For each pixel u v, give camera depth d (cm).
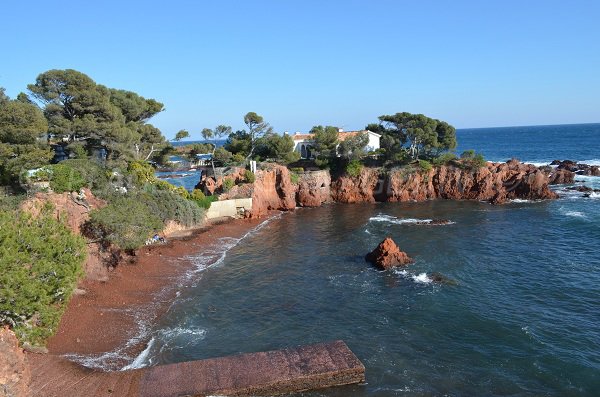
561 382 2458
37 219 2622
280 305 3612
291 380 2388
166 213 5553
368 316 3362
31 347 2567
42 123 4181
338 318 3347
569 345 2839
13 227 2319
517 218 6519
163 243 5131
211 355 2811
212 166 8069
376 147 9588
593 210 6812
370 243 5403
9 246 2166
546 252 4822
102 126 5156
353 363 2523
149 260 4506
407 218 6831
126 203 4316
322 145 8862
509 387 2430
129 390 2322
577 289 3750
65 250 2545
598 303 3459
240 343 2973
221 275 4344
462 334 3036
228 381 2391
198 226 6212
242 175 7612
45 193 3809
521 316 3275
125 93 7100
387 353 2811
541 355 2728
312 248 5297
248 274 4378
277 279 4225
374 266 4516
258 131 9156
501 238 5450
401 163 8638
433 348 2864
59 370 2467
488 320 3222
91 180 4381
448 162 8581
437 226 6209
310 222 6819
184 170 14162
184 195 6512
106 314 3259
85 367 2556
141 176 5497
